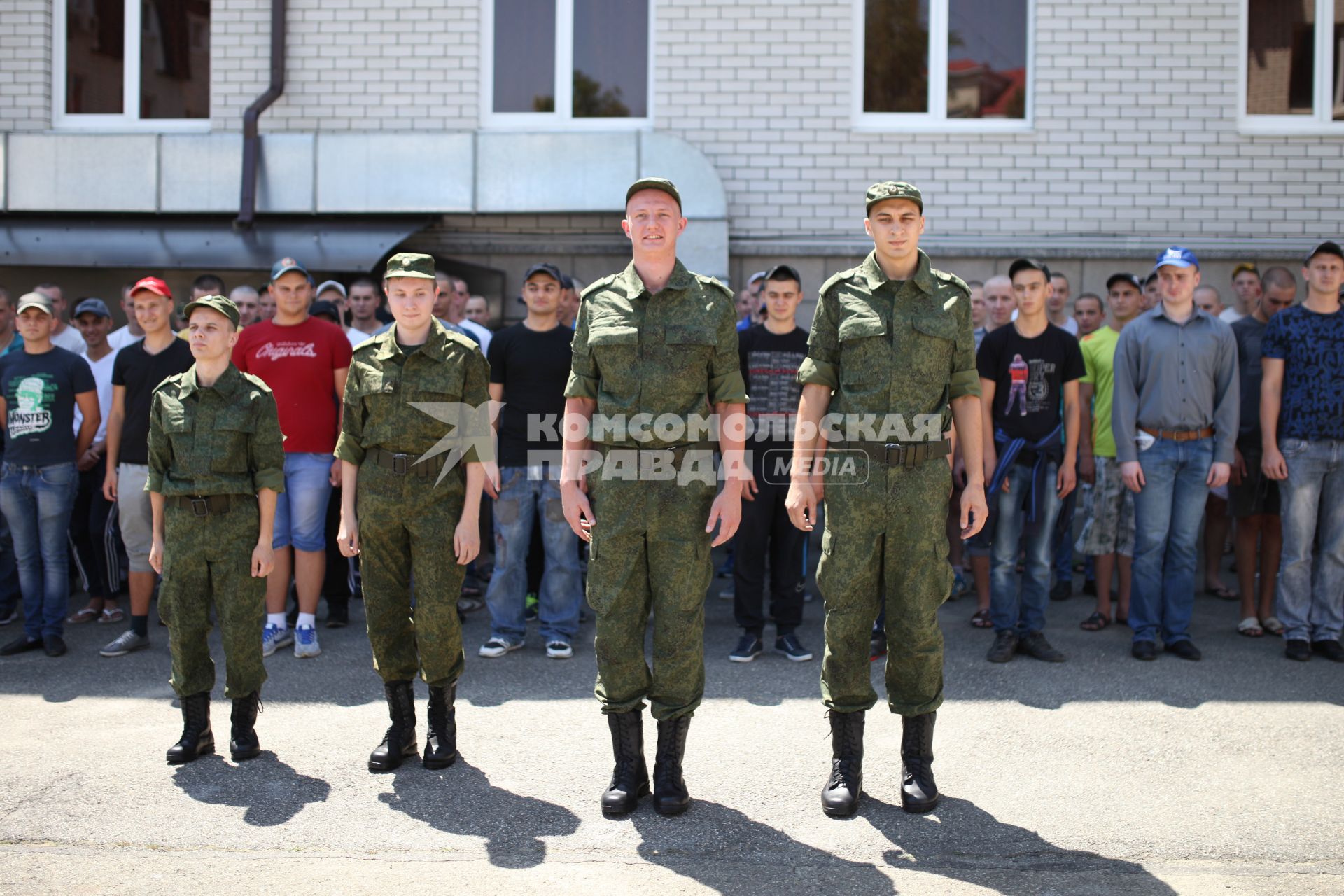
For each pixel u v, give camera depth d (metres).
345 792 3.86
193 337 4.16
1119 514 6.06
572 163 7.76
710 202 7.66
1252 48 7.96
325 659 5.47
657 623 3.63
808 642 5.82
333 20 7.99
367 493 3.99
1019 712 4.63
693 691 3.68
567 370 5.63
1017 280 5.48
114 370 5.72
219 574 4.13
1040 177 7.89
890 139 7.89
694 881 3.20
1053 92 7.85
